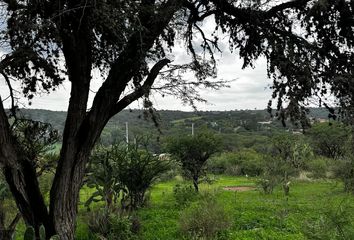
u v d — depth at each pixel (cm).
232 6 857
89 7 641
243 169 3916
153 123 800
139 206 1644
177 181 3231
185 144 2222
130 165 1513
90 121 743
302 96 733
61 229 729
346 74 748
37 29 612
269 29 827
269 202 1802
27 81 803
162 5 734
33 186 739
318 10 722
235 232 1153
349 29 766
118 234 1118
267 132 5200
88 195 1884
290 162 3183
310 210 1490
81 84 733
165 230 1208
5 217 1087
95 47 786
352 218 851
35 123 848
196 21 909
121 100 775
